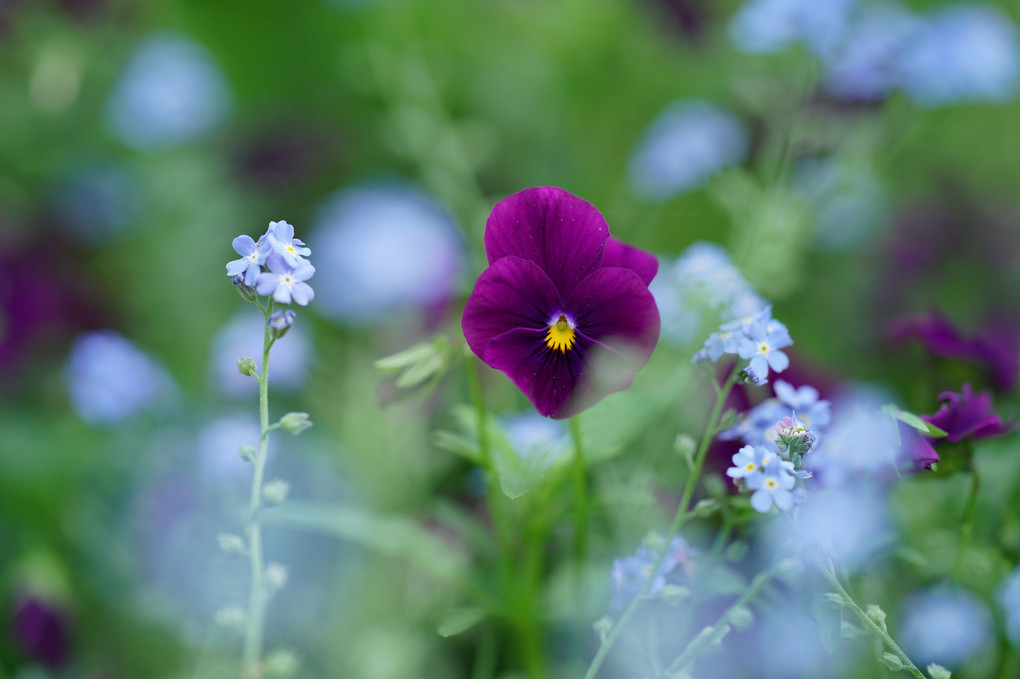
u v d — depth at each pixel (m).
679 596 0.51
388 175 0.91
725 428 0.51
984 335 0.70
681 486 0.57
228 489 0.60
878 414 0.51
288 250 0.49
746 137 0.78
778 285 0.63
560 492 0.55
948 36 0.70
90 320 0.81
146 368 0.65
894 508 0.55
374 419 0.64
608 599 0.56
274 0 0.95
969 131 0.90
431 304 0.71
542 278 0.50
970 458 0.52
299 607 0.61
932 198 0.82
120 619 0.63
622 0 0.96
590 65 0.96
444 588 0.61
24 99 0.91
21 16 0.94
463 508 0.62
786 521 0.52
